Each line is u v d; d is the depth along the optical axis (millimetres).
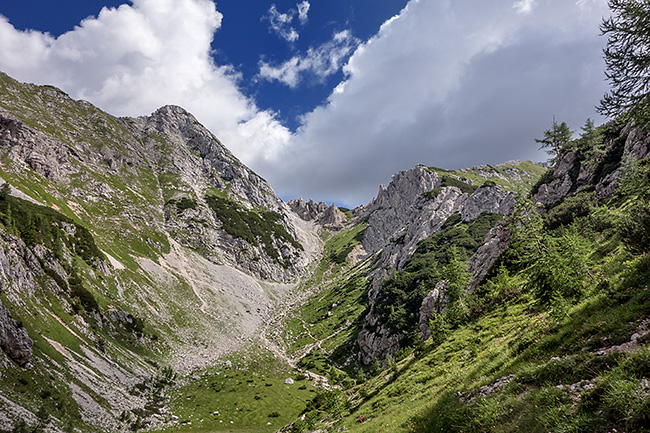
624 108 21484
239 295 156250
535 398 10797
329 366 106938
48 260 73250
